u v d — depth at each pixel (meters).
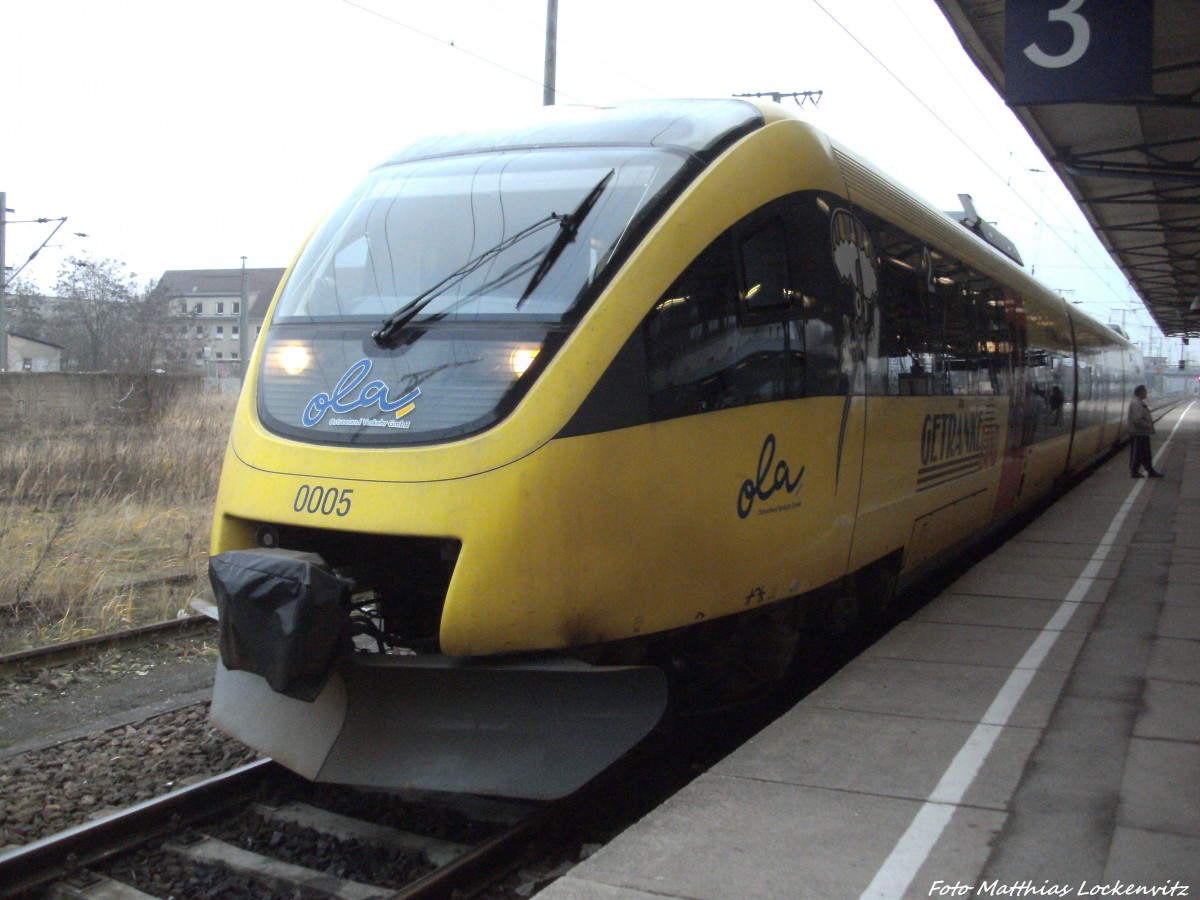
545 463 4.41
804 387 5.65
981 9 11.41
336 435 4.76
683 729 6.05
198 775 5.45
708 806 4.04
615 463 4.58
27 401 23.56
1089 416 18.38
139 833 4.69
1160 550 10.24
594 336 4.63
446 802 5.12
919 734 4.84
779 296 5.53
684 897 3.33
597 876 3.47
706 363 5.01
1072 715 5.11
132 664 7.47
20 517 11.18
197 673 7.32
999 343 9.93
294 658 4.41
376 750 4.64
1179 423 49.41
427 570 5.02
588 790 5.12
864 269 6.45
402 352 4.88
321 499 4.61
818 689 5.57
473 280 5.02
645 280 4.82
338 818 4.91
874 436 6.46
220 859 4.48
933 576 10.98
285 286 5.68
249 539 5.04
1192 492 16.38
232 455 5.10
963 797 4.11
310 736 4.75
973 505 8.95
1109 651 6.32
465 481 4.39
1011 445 10.41
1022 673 5.85
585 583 4.49
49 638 7.95
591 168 5.32
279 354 5.27
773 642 5.95
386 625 5.33
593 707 4.47
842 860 3.58
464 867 4.21
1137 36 9.48
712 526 5.00
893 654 6.28
